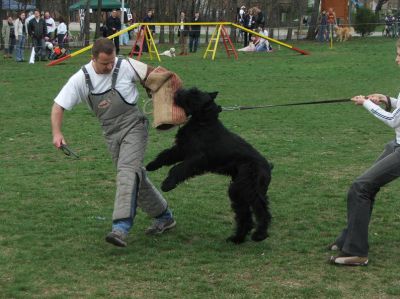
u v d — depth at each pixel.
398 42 5.05
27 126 11.37
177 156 5.41
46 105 13.81
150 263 5.09
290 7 40.25
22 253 5.24
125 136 5.33
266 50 28.39
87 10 32.44
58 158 8.92
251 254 5.34
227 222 6.22
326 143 9.97
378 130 11.01
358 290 4.61
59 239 5.64
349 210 5.09
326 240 5.69
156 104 5.31
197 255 5.29
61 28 26.64
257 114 12.48
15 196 6.96
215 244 5.55
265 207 5.29
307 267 5.05
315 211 6.60
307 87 16.58
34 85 17.08
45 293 4.46
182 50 26.83
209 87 16.47
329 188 7.45
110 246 5.47
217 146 5.21
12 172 8.09
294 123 11.62
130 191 5.19
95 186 7.45
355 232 5.05
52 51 24.91
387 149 5.19
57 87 16.64
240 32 36.34
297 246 5.52
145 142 5.41
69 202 6.79
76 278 4.74
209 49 27.67
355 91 15.86
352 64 21.98
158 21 36.75
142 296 4.43
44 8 39.56
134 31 37.28
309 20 41.72
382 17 49.00
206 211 6.55
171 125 5.29
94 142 10.02
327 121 11.81
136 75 5.34
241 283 4.69
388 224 6.18
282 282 4.74
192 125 5.29
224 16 39.97
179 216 6.38
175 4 36.16
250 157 5.24
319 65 21.81
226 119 11.94
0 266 4.95
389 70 20.06
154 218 5.84
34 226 5.95
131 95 5.34
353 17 40.69
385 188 7.46
